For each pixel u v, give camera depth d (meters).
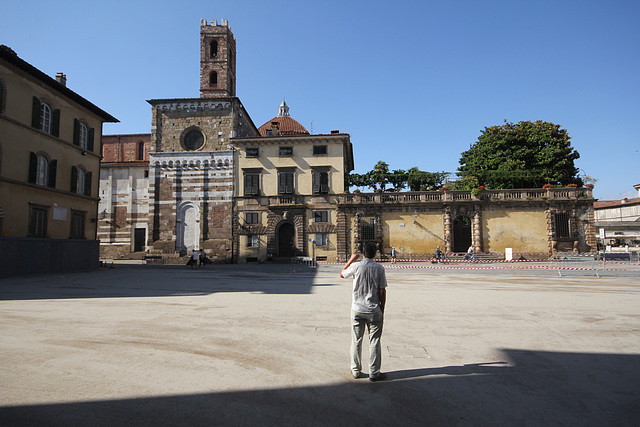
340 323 9.11
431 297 13.45
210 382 5.41
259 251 39.62
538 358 6.56
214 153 40.97
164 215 40.84
